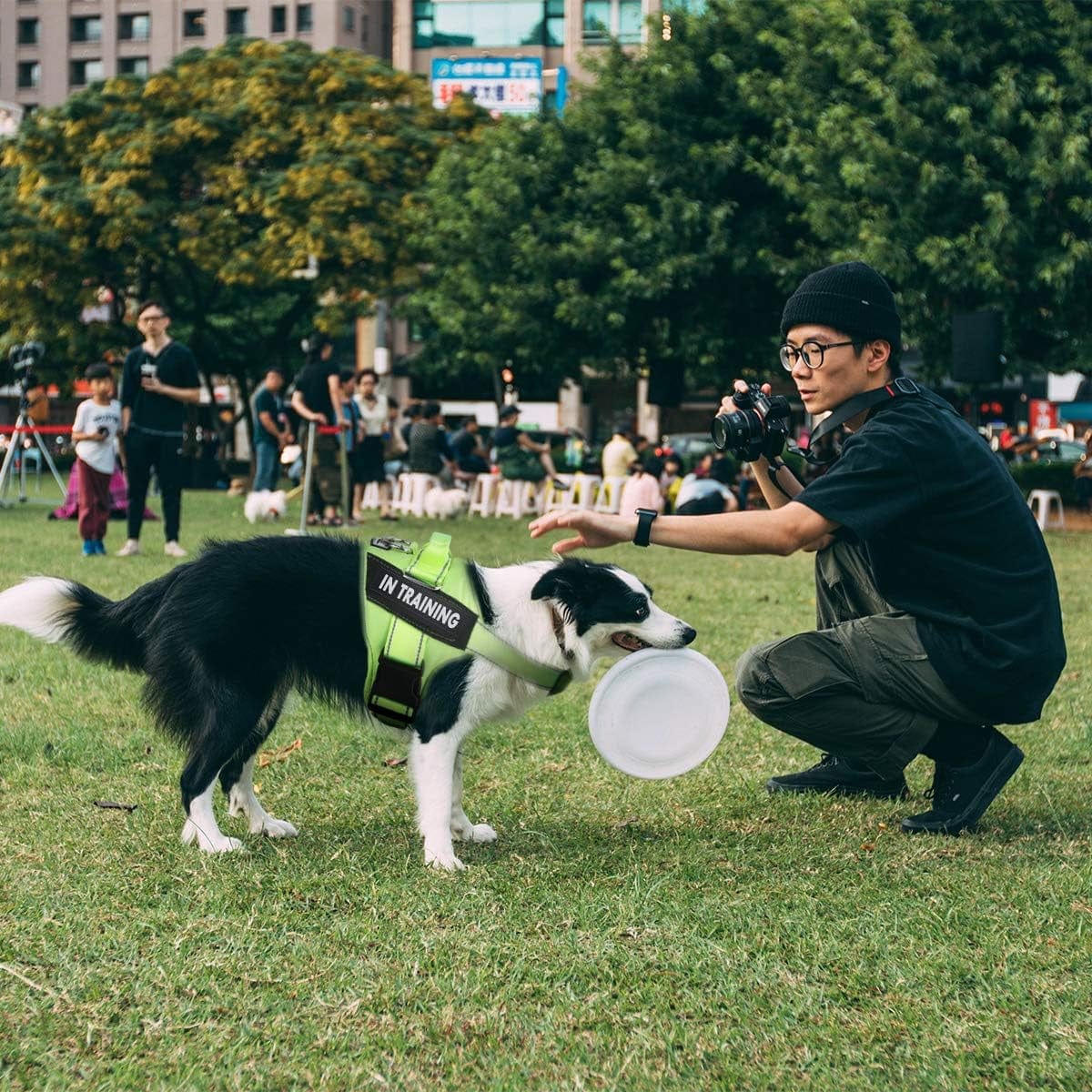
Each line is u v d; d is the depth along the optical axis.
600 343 21.95
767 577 11.32
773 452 4.30
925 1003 2.86
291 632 3.94
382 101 28.92
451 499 16.94
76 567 10.12
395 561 3.98
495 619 3.91
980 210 16.55
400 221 26.70
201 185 29.06
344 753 5.20
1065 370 18.80
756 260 19.56
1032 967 3.06
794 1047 2.66
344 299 28.84
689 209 19.28
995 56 17.05
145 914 3.34
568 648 3.99
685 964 3.04
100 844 3.92
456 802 4.09
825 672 4.12
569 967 3.01
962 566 3.92
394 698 3.89
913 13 17.38
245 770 4.13
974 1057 2.61
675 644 4.14
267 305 33.62
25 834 4.01
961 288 16.44
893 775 4.27
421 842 4.06
